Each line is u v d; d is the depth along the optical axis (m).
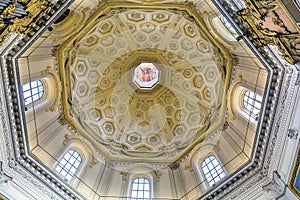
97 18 17.41
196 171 17.80
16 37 11.42
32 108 15.96
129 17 19.41
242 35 12.70
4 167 13.15
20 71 14.16
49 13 11.66
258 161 14.59
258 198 14.17
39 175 14.43
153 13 18.36
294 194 13.38
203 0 14.88
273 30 10.64
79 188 16.16
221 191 15.25
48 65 16.92
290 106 12.80
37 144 15.84
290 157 13.14
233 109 17.59
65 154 17.19
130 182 18.19
